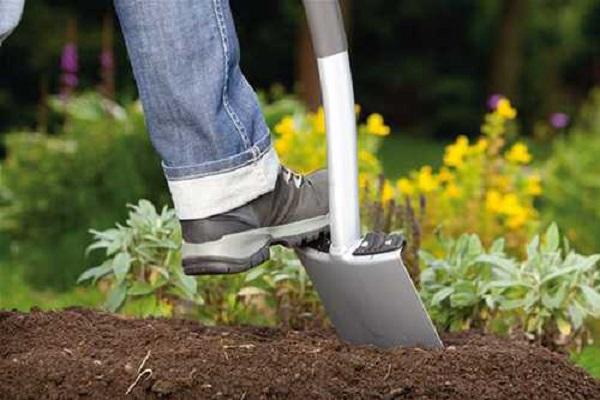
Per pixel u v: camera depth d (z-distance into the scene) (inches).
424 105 922.1
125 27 163.9
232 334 186.7
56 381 163.5
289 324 238.1
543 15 953.5
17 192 385.4
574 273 229.5
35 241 381.7
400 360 173.6
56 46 685.9
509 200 335.3
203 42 163.3
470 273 235.6
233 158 166.9
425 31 924.6
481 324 232.5
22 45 685.9
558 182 376.2
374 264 173.6
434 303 227.6
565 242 242.1
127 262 228.1
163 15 162.1
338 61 171.5
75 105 424.8
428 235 333.1
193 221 168.2
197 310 242.8
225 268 169.6
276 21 835.4
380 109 918.4
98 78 706.2
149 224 233.0
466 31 927.0
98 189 382.3
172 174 167.3
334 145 172.7
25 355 171.9
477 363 175.8
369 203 265.9
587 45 956.0
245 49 837.8
